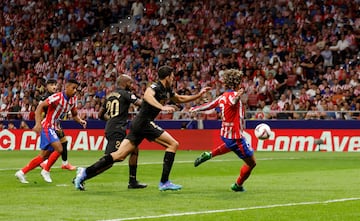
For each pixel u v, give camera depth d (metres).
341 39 64.12
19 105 67.25
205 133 58.09
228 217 18.67
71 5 82.00
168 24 73.19
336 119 55.28
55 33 78.75
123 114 27.94
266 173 34.50
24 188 27.20
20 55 78.25
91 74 70.38
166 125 59.81
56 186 27.95
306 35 65.94
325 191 25.30
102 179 30.94
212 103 24.94
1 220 18.50
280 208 20.44
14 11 83.75
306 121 55.66
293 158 46.50
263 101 60.16
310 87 58.94
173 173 34.69
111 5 81.69
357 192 24.95
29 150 60.97
